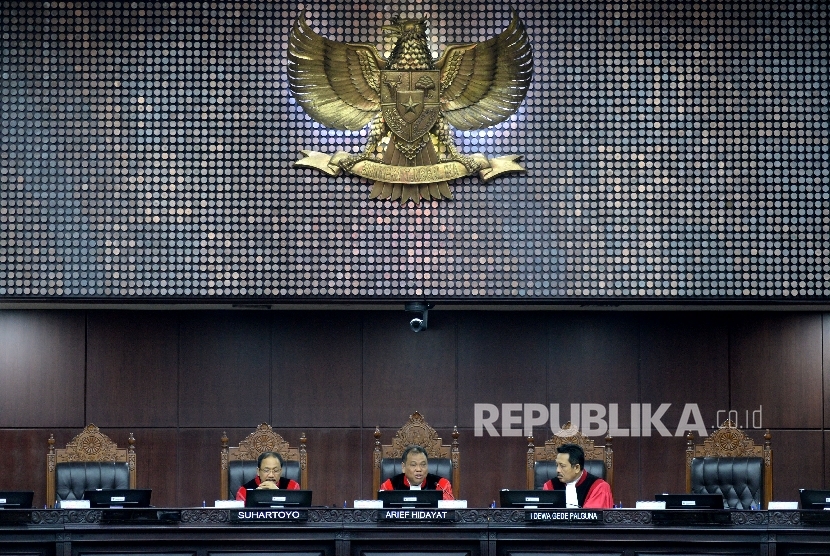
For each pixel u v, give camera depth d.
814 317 19.75
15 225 17.14
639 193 17.23
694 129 17.27
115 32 17.33
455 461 17.38
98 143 17.23
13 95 17.23
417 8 17.44
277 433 17.95
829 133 17.23
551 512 14.44
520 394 19.80
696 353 19.78
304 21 17.27
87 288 17.12
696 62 17.34
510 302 17.36
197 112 17.28
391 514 14.46
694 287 17.16
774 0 17.34
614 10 17.38
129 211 17.19
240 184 17.25
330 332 19.88
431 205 17.28
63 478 17.36
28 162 17.19
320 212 17.25
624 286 17.17
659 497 14.62
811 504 14.73
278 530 14.32
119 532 14.26
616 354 19.83
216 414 19.72
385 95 17.31
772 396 19.69
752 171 17.23
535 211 17.25
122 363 19.70
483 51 17.36
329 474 19.72
